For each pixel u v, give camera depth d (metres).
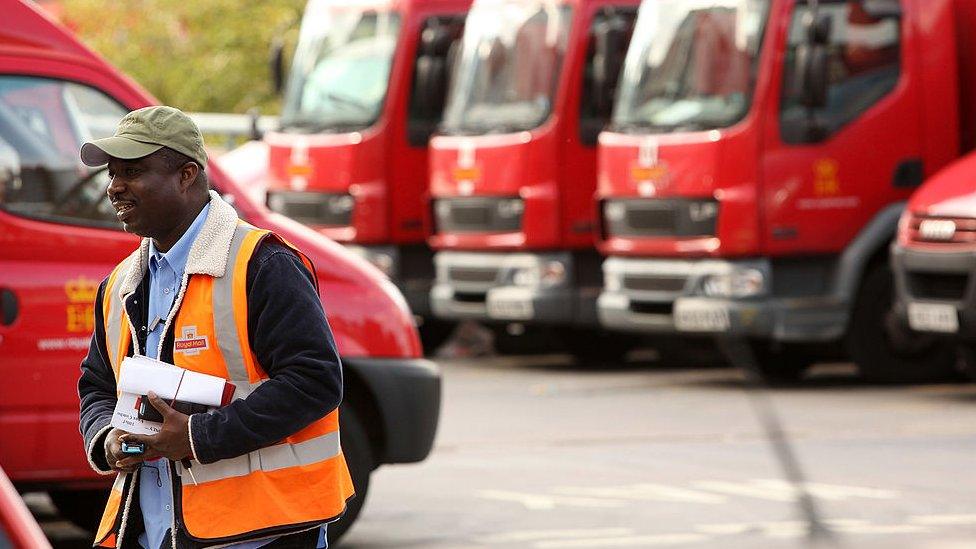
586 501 15.24
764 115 22.98
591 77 26.03
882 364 23.61
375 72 28.42
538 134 25.91
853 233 23.34
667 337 27.20
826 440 18.56
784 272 23.28
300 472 6.76
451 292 27.00
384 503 15.33
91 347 7.22
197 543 6.69
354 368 12.78
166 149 6.76
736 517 14.33
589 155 26.02
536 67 26.27
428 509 14.98
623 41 25.41
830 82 23.34
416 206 28.27
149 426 6.64
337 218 28.27
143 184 6.72
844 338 23.61
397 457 12.98
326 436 6.83
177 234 6.83
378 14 28.66
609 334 27.89
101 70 12.54
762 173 23.00
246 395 6.75
